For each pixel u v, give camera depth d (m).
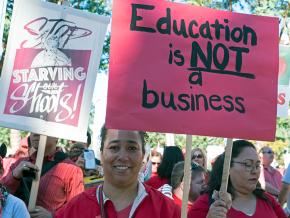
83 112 4.37
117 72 3.48
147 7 3.60
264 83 3.73
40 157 4.33
